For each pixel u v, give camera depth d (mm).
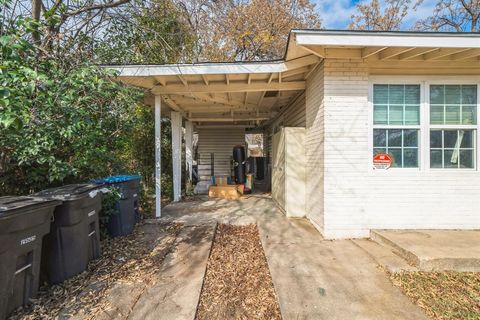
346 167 4371
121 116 4879
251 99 7254
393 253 3660
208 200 7934
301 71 5117
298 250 3832
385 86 4445
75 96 2984
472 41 3680
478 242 3711
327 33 3785
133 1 5180
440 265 3152
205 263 3422
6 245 2119
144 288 2799
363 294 2656
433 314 2334
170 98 6453
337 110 4344
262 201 7766
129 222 4590
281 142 6301
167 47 5867
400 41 3729
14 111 2197
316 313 2348
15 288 2285
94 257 3500
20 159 3186
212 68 4785
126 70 4758
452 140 4477
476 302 2521
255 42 13797
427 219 4414
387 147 4441
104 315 2340
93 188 3430
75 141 3811
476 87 4469
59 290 2742
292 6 14273
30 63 2990
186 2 6113
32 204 2338
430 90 4457
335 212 4371
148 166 9016
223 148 11602
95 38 5121
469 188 4414
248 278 3119
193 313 2379
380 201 4398
